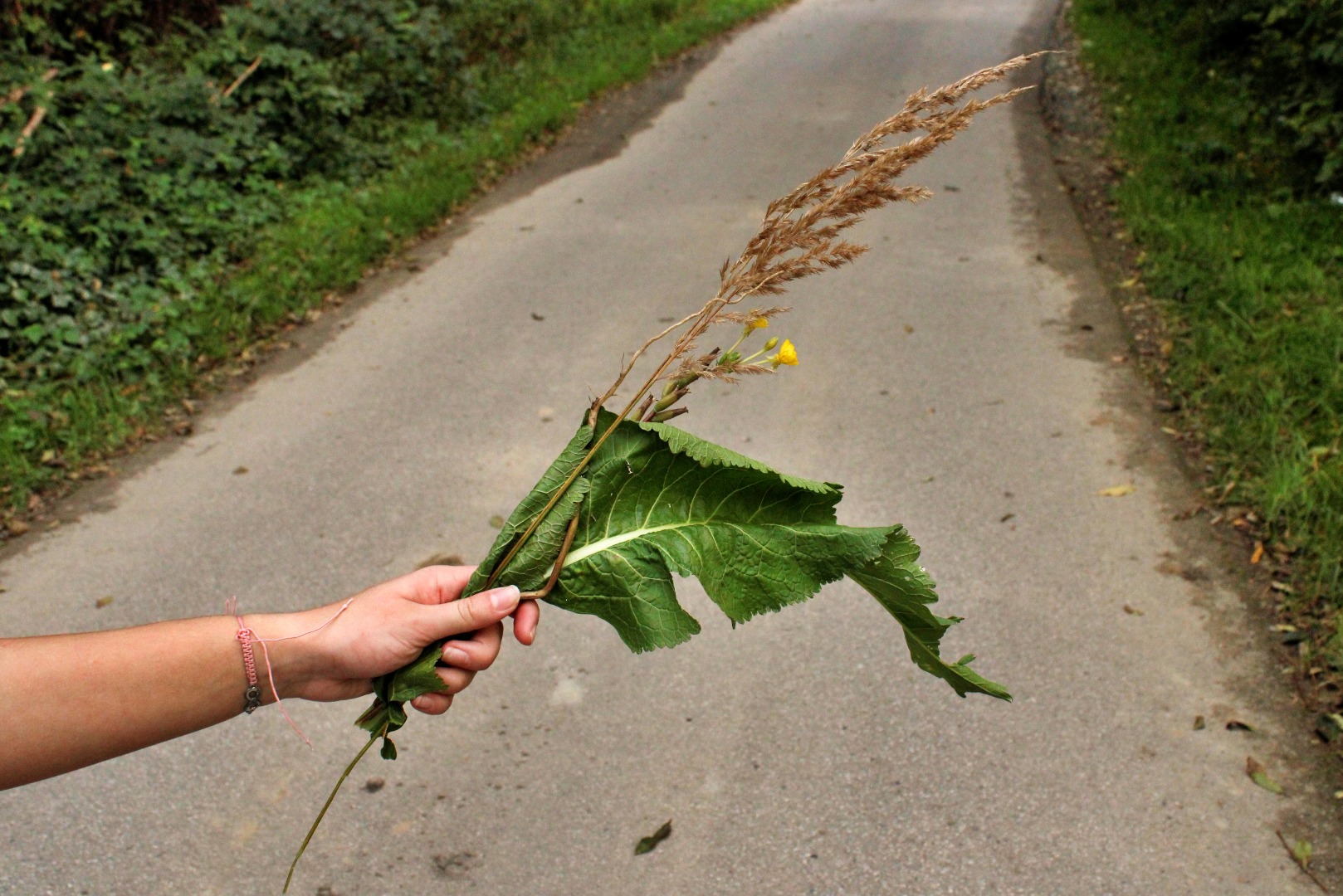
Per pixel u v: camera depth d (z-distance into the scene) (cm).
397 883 283
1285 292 592
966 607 379
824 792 307
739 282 124
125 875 287
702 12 1686
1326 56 719
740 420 517
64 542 445
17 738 112
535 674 358
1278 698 331
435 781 316
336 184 850
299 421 536
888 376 554
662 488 140
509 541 136
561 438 508
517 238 787
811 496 138
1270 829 288
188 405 556
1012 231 757
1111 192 804
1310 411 476
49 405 539
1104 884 275
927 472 465
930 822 295
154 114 812
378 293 698
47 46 878
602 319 638
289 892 281
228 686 125
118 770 321
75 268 635
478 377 574
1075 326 600
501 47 1305
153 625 125
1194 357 535
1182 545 405
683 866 286
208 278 675
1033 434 491
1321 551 380
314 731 336
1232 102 930
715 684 351
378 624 132
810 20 1705
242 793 313
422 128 995
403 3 1131
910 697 341
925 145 113
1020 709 333
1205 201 753
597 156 992
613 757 323
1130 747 317
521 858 290
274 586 409
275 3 974
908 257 716
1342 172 714
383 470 486
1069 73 1188
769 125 1075
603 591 138
